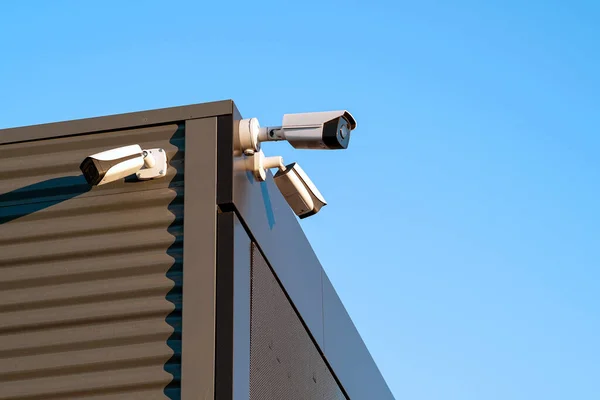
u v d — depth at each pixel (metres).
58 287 7.83
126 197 8.06
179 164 8.14
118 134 8.34
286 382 9.20
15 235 8.06
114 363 7.48
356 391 12.37
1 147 8.44
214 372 7.29
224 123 8.22
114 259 7.85
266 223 8.99
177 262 7.75
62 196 8.17
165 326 7.53
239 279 7.82
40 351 7.62
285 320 9.47
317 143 8.23
